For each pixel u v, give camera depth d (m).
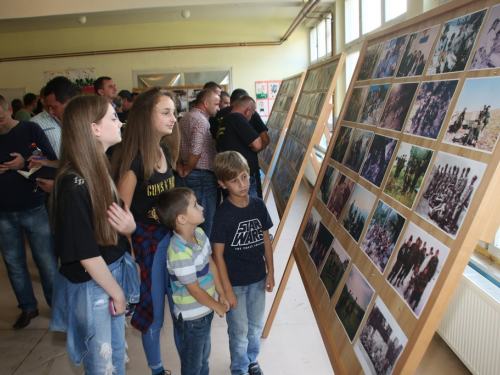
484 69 0.91
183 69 8.58
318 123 2.28
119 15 7.42
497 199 0.82
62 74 8.71
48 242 2.50
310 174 6.00
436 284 0.89
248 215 1.84
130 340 2.40
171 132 1.91
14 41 8.69
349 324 1.26
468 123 0.93
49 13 6.11
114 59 8.62
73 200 1.28
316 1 4.93
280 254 3.64
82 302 1.38
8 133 2.28
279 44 8.40
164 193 1.59
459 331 1.92
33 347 2.36
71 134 1.30
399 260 1.08
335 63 2.32
